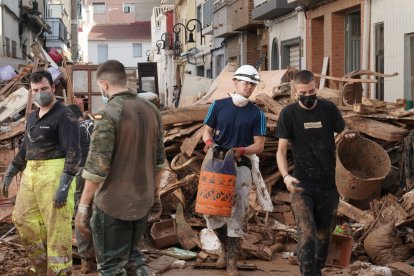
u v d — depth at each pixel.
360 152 10.02
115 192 5.73
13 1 35.06
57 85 20.52
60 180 6.72
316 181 6.75
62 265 6.88
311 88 6.69
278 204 9.91
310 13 22.28
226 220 7.68
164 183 9.67
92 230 5.81
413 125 10.61
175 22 61.53
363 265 7.62
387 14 17.05
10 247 8.73
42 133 6.82
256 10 26.44
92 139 5.66
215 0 35.44
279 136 6.83
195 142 10.00
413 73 16.11
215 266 8.02
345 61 20.52
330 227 6.89
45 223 6.94
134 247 6.00
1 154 12.02
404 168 9.91
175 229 8.77
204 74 44.69
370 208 9.46
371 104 10.98
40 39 48.53
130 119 5.77
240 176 7.67
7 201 9.84
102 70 5.87
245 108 7.75
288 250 8.79
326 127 6.76
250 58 31.64
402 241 8.23
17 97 15.57
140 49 95.75
